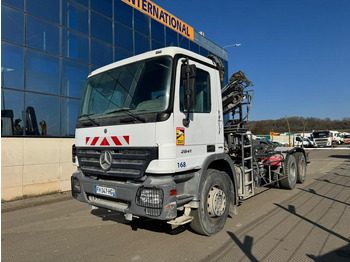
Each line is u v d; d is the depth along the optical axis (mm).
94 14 11328
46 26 9562
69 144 9773
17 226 5781
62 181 9492
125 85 4449
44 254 4230
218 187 4855
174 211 3723
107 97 4633
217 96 4996
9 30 8539
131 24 13203
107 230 5230
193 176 4328
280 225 5164
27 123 8883
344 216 5656
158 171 3717
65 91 10070
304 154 9828
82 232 5191
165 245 4352
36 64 9219
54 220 6137
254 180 6484
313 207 6418
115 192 4094
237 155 6094
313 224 5188
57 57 9867
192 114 4281
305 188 8797
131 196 3887
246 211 6156
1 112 8273
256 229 4965
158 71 4125
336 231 4785
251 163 6211
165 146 3740
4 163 8031
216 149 4824
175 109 3924
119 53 12422
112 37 12094
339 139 49781
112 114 4422
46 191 9016
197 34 18922
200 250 4113
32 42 9133
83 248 4395
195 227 4523
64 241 4754
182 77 4070
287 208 6367
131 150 4012
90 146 4617
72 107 10297
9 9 8547
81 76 10680
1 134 8211
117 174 4129
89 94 5027
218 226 4746
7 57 8469
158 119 3787
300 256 3840
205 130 4551
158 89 4027
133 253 4105
